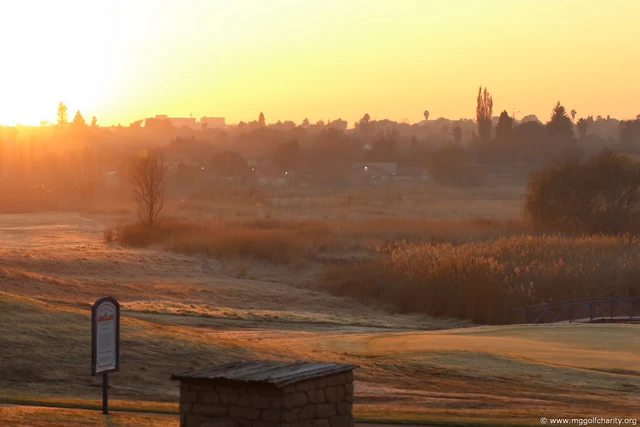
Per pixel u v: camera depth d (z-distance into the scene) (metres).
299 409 9.66
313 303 42.56
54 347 19.16
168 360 19.42
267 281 49.38
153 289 44.69
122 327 21.41
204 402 9.80
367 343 26.44
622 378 20.52
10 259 51.06
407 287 41.56
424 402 17.03
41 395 15.85
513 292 38.66
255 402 9.56
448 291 39.50
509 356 23.41
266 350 22.33
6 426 11.73
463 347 25.30
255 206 109.12
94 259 53.94
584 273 41.12
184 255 58.06
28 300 22.83
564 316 38.12
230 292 44.91
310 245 58.50
